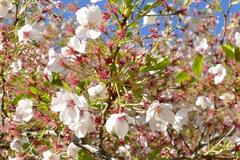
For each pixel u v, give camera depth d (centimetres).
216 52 93
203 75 81
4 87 76
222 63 85
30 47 78
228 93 81
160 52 72
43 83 70
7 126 72
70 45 64
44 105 67
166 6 67
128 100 61
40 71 73
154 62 66
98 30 61
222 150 71
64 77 71
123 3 61
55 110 61
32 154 74
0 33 77
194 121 93
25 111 66
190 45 105
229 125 81
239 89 80
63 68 66
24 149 73
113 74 63
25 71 75
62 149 70
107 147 76
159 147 76
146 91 68
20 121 71
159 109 62
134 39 63
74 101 61
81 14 62
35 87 70
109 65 63
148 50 67
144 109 62
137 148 78
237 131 78
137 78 65
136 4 61
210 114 83
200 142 79
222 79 78
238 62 77
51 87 69
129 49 64
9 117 77
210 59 98
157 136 79
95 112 65
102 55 63
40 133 69
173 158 71
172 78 74
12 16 82
